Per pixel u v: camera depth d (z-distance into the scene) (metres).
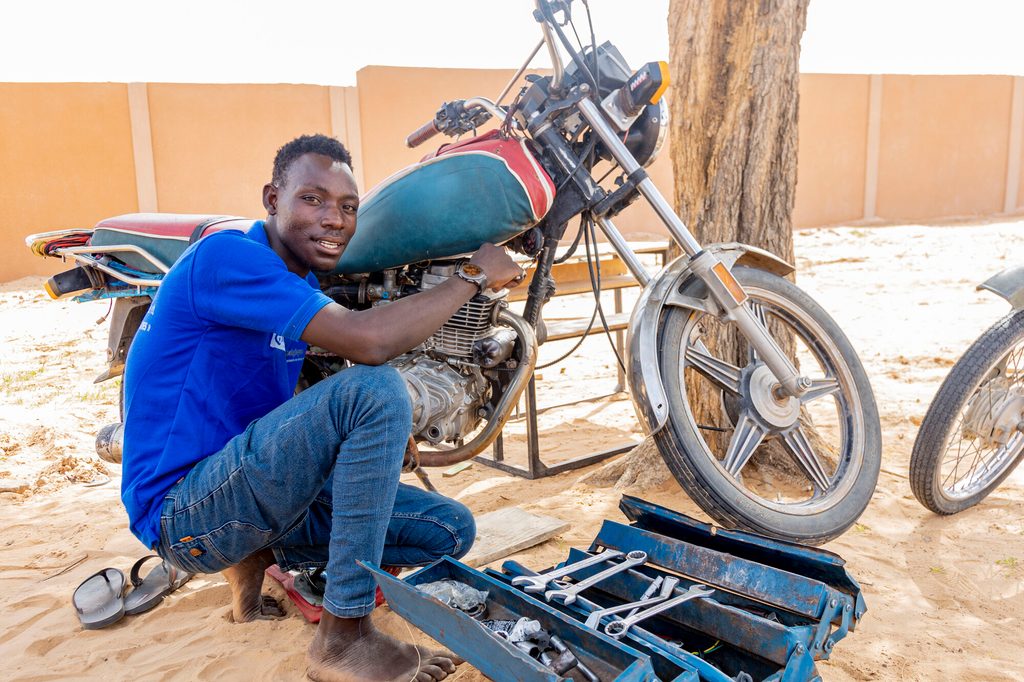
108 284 3.12
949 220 16.91
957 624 2.31
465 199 2.30
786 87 3.37
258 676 2.11
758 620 1.79
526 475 3.72
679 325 2.60
